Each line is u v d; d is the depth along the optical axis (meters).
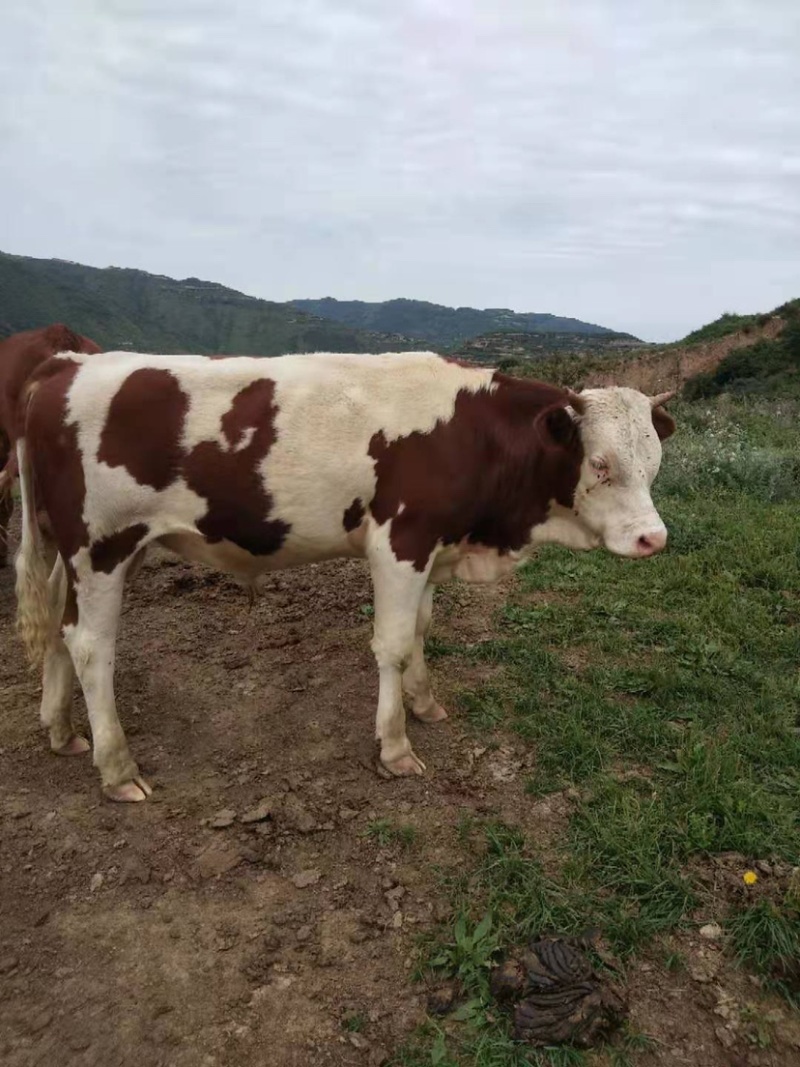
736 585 6.16
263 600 6.25
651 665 5.01
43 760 4.18
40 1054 2.59
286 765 4.13
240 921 3.14
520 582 6.39
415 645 4.32
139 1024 2.70
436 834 3.59
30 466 3.78
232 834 3.62
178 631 5.70
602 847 3.38
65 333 6.32
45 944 3.03
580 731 4.18
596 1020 2.58
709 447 10.55
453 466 3.81
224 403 3.68
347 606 6.13
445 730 4.44
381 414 3.77
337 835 3.61
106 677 3.80
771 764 3.99
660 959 2.90
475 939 2.93
